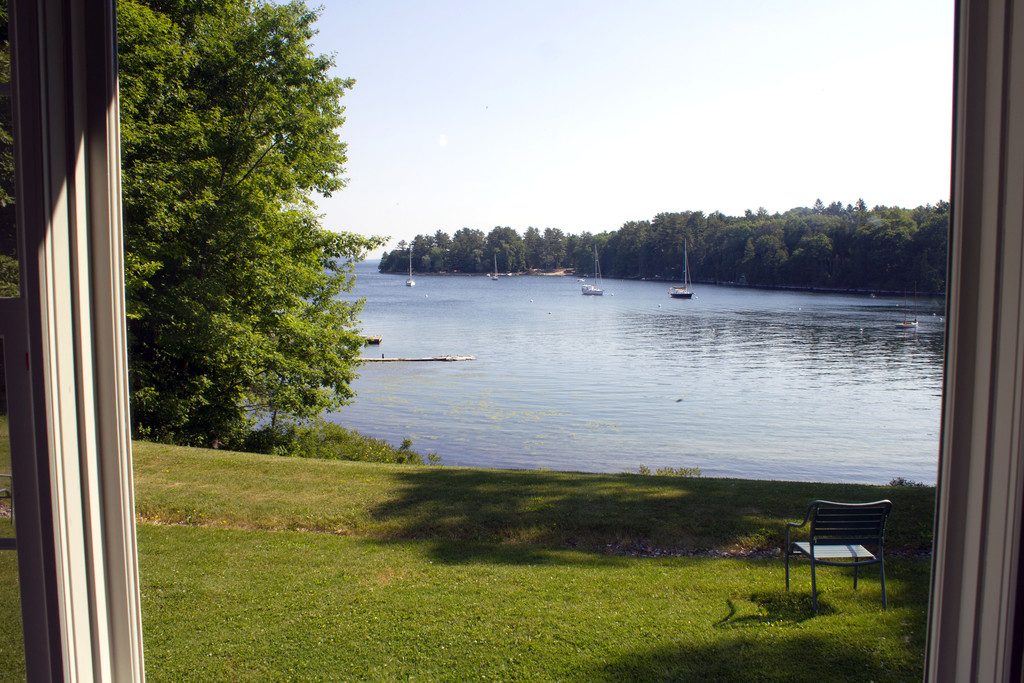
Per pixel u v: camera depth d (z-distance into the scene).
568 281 158.12
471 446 25.08
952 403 1.83
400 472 9.00
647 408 32.78
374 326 70.81
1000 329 1.74
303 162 17.98
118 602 2.18
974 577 1.81
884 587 4.98
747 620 4.77
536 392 36.28
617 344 56.03
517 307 92.94
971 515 1.82
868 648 4.25
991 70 1.72
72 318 2.04
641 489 8.24
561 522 7.12
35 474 1.96
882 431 28.97
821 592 5.34
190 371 17.19
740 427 29.31
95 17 2.04
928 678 1.94
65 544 2.00
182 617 4.80
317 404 18.88
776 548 6.55
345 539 6.71
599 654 4.21
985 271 1.76
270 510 7.40
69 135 2.01
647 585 5.51
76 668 2.03
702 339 58.38
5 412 1.94
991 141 1.73
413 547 6.48
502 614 4.87
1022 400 1.68
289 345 18.33
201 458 9.49
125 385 2.17
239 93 16.95
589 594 5.30
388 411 30.94
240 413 18.22
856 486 8.62
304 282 18.39
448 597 5.21
